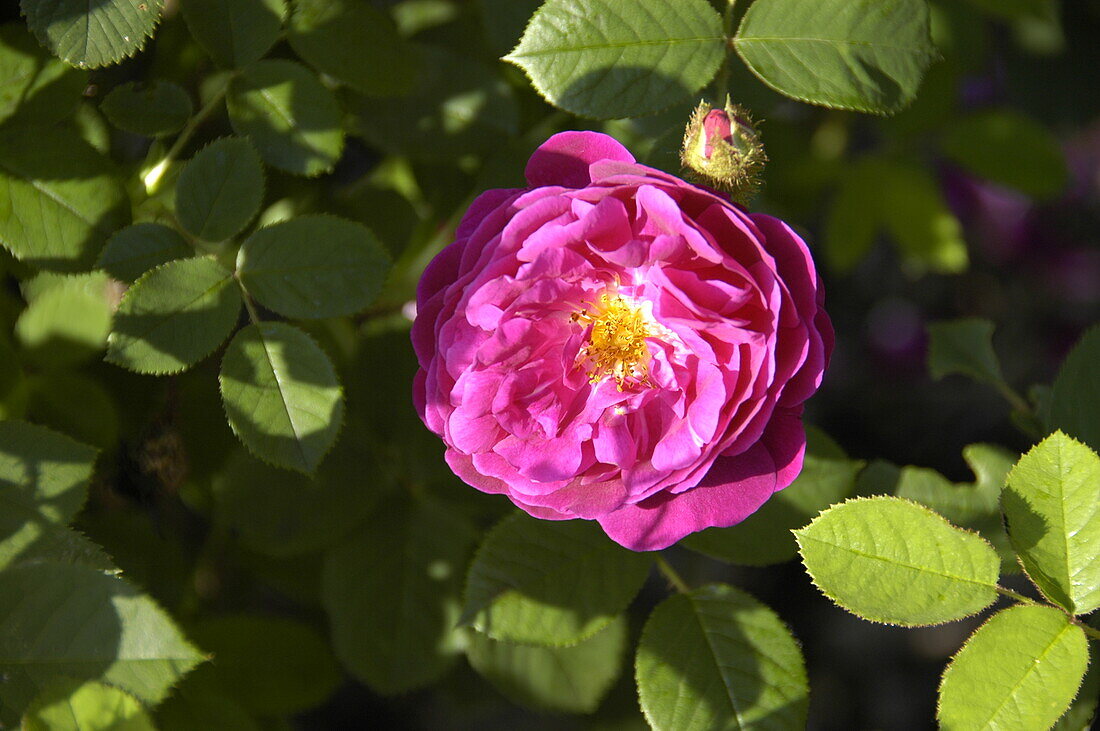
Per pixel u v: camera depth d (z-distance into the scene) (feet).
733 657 1.76
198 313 1.75
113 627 1.68
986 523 1.82
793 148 2.19
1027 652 1.65
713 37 1.76
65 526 1.73
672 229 1.64
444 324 1.69
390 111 1.94
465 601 1.77
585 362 1.72
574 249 1.67
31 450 1.73
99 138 1.89
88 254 1.78
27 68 1.80
